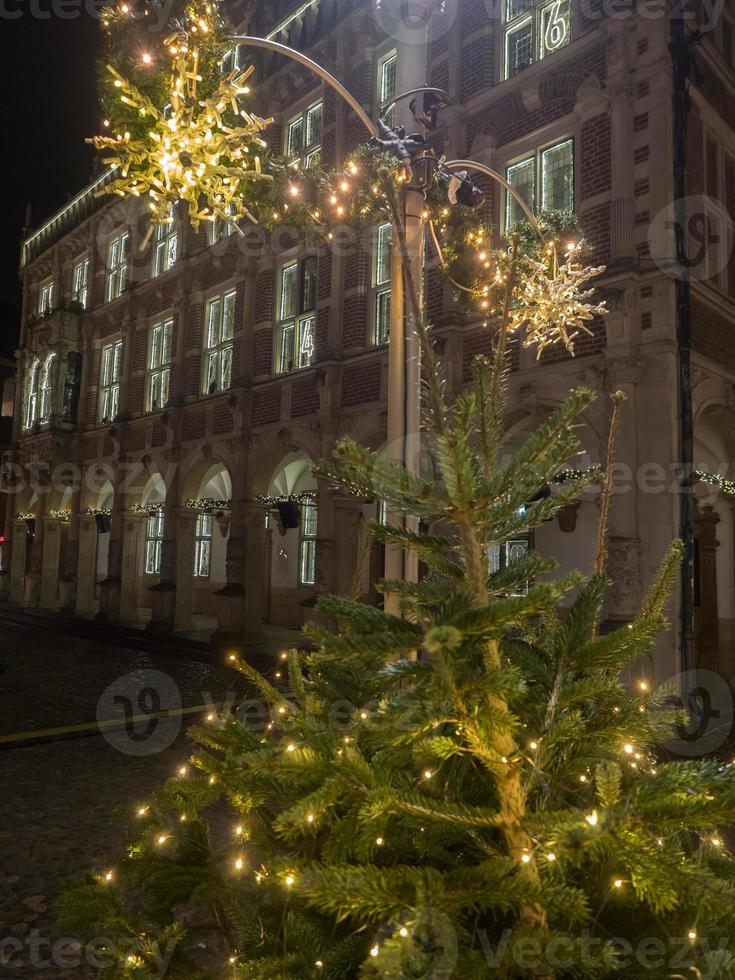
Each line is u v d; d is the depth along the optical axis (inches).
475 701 46.6
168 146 129.3
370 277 509.7
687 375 336.8
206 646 549.3
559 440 49.1
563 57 388.5
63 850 170.6
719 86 404.8
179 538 651.5
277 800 58.6
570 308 173.3
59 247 925.8
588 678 55.5
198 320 663.8
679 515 326.3
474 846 56.0
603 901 50.7
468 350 407.5
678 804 41.9
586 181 371.6
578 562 480.4
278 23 600.1
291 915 57.9
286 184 159.8
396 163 145.4
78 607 794.8
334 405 509.7
